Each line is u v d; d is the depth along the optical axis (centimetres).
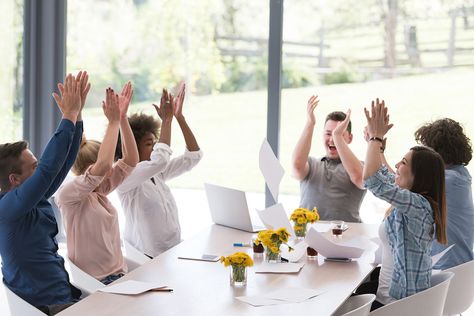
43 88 644
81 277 350
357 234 427
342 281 326
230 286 313
